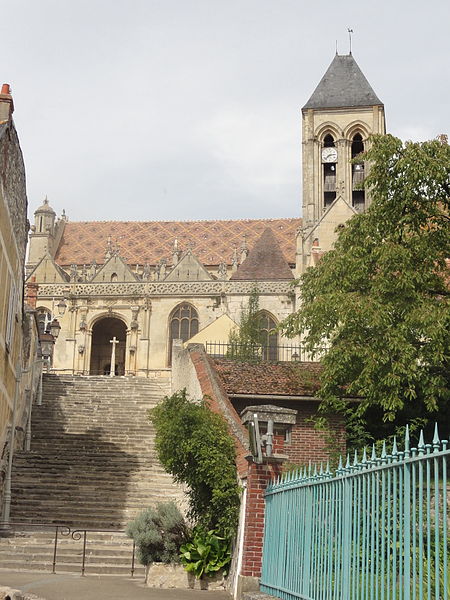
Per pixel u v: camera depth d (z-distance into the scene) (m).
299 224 81.56
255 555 14.00
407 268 24.14
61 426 33.69
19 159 23.64
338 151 76.69
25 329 32.16
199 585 16.27
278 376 28.38
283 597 12.14
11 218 22.80
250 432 14.50
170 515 17.39
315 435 26.16
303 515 11.57
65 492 25.78
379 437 25.77
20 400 30.42
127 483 26.81
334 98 78.19
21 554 19.50
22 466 27.95
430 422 25.91
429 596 7.18
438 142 25.66
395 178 25.22
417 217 25.05
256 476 14.32
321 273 27.05
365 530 9.00
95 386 40.34
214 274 77.62
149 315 67.62
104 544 20.55
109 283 68.62
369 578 8.76
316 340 26.55
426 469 7.46
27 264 80.31
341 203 72.12
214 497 16.55
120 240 83.25
